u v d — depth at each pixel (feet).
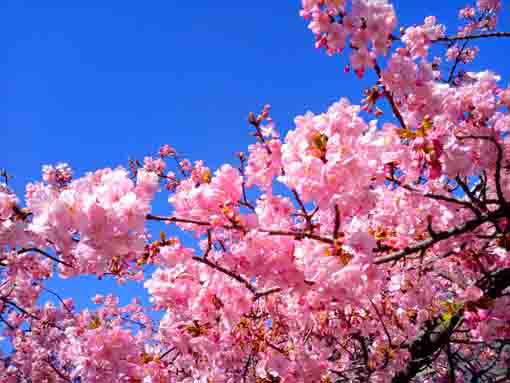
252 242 8.91
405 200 12.75
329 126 8.30
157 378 13.44
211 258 10.78
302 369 12.60
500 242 11.64
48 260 19.51
